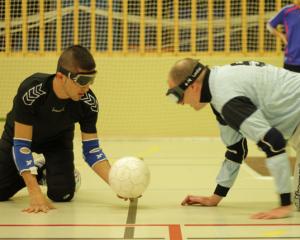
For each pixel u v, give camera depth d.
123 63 11.73
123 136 11.72
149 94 11.76
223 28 11.76
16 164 4.63
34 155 7.81
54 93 4.54
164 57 11.74
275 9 11.63
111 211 4.60
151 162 8.23
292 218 4.21
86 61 4.26
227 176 4.73
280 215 4.20
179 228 3.93
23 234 3.75
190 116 11.72
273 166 3.95
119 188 4.50
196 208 4.73
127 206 4.84
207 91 3.99
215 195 4.81
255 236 3.68
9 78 11.77
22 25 11.79
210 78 3.99
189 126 11.73
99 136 11.73
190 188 5.89
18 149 4.60
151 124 11.78
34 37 11.84
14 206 4.84
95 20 11.75
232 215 4.40
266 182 6.24
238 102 3.86
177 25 11.75
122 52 11.80
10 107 11.77
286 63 8.83
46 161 5.14
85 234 3.76
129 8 11.76
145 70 11.74
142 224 4.07
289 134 4.25
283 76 4.10
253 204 4.92
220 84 3.95
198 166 7.75
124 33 11.74
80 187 5.88
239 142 4.58
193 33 11.73
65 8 11.74
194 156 8.95
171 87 4.09
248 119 3.82
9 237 3.66
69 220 4.21
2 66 11.76
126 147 10.26
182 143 10.96
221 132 4.55
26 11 11.75
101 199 5.20
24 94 4.49
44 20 11.77
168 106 11.75
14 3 11.76
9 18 11.74
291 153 8.70
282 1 11.59
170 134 11.76
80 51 4.30
